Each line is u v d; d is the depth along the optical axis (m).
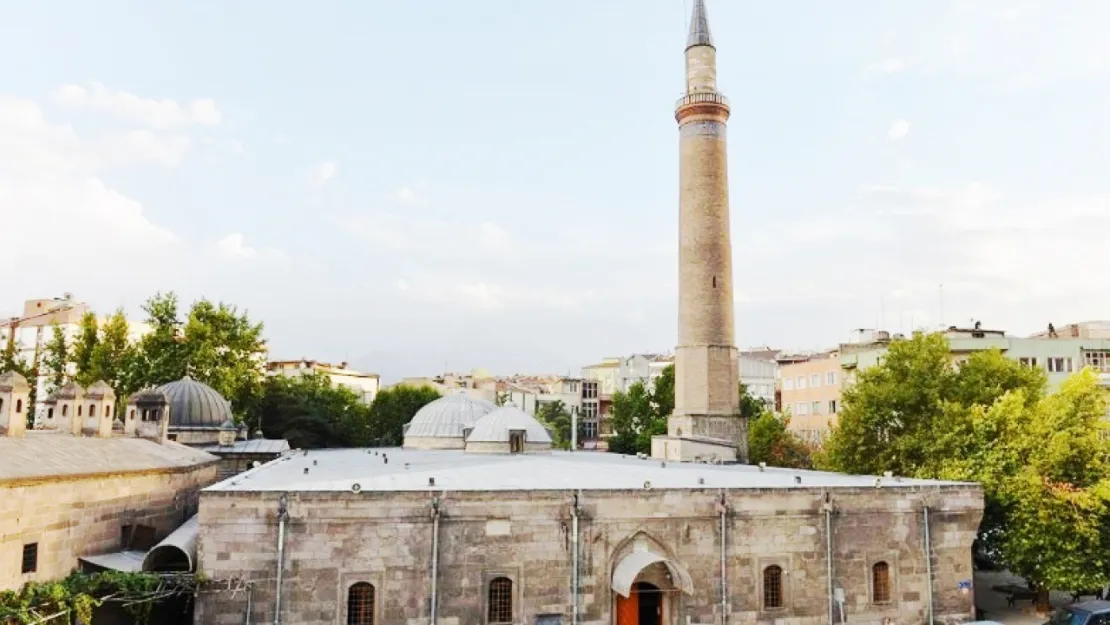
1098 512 41.66
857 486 39.50
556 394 170.00
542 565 35.00
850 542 39.00
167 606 35.44
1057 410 45.66
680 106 71.75
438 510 34.09
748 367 157.25
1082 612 37.16
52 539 32.03
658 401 101.12
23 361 86.69
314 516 33.28
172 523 43.72
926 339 60.31
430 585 33.78
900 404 57.84
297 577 32.94
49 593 29.61
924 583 39.81
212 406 66.00
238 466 63.38
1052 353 82.81
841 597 38.19
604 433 167.00
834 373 106.56
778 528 38.00
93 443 39.91
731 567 37.19
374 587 33.47
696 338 68.12
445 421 69.81
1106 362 82.62
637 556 35.59
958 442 50.09
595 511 35.84
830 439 62.84
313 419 97.75
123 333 79.25
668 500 36.75
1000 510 45.56
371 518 33.69
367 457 58.16
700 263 69.06
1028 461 45.62
